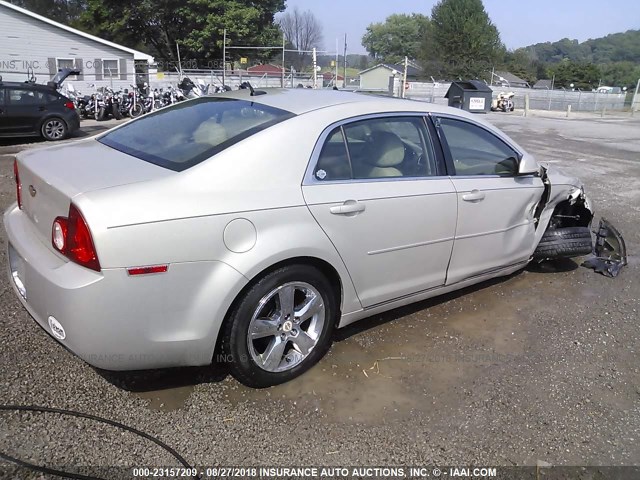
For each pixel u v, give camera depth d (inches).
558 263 202.7
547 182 168.2
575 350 140.6
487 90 1047.6
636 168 435.8
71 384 112.5
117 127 142.5
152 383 115.0
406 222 129.3
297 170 113.0
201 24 1588.3
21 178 118.2
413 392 118.3
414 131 138.1
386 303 135.0
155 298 96.6
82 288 91.5
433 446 102.4
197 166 105.1
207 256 99.7
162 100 803.4
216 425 104.0
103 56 1154.7
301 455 98.1
